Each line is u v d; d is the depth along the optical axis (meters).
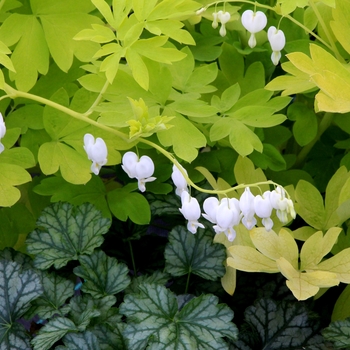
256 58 1.20
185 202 1.05
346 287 1.13
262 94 1.14
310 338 1.10
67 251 1.14
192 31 1.21
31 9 1.16
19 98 1.16
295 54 1.06
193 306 1.09
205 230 1.15
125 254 1.19
